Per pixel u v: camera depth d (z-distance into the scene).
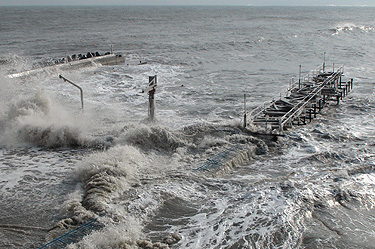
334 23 107.38
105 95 24.00
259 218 9.34
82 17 135.12
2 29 79.62
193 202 10.11
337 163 13.05
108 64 37.06
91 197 10.04
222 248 8.25
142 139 14.33
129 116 19.31
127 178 11.30
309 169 12.51
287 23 108.69
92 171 11.48
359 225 9.25
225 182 11.32
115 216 9.20
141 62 39.12
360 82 27.38
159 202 9.99
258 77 30.34
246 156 13.51
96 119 18.25
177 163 12.70
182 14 172.50
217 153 13.46
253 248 8.26
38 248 8.06
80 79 28.67
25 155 13.66
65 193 10.65
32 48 50.47
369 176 11.95
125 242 8.20
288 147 14.66
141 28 87.50
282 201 10.11
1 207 9.86
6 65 34.72
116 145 13.94
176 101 22.86
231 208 9.80
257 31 79.50
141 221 9.14
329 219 9.43
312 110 19.86
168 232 8.77
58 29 82.25
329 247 8.35
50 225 9.02
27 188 10.97
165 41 59.53
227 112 20.30
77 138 14.75
